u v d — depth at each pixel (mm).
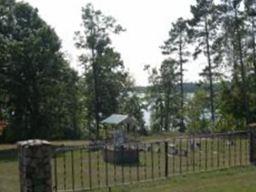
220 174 15320
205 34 50094
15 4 40125
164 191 13195
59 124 41938
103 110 58500
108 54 56625
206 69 51281
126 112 65500
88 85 57812
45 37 39500
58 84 40344
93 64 56500
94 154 24297
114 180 15680
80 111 55625
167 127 68375
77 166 20406
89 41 55469
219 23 47031
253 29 45469
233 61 46375
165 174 15648
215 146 23031
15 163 23281
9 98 39312
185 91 67125
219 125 40406
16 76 38062
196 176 15102
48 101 40375
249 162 17047
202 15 49188
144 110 67938
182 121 60781
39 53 38094
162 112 68750
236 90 43531
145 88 69250
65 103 45562
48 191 12203
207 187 13500
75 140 42281
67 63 46750
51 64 38969
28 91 38625
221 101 44156
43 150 12148
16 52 37531
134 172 18234
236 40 45719
